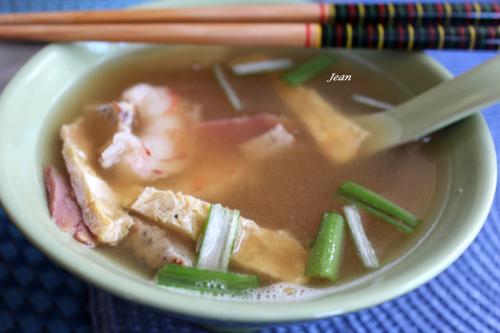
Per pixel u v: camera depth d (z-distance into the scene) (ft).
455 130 1.06
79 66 1.17
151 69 1.23
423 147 1.09
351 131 1.13
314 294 0.93
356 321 1.01
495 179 0.96
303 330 1.01
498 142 1.18
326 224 1.01
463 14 1.16
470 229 0.91
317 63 1.24
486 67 1.04
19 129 1.01
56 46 1.12
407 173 1.07
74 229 0.96
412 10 1.16
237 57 1.26
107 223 0.97
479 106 1.03
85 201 0.99
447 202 1.00
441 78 1.12
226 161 1.10
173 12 1.16
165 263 0.95
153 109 1.15
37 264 1.04
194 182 1.07
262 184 1.07
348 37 1.16
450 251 0.89
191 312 0.83
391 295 0.85
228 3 1.23
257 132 1.14
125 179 1.06
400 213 1.02
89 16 1.15
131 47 1.24
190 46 1.27
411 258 0.94
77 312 1.01
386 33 1.15
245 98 1.19
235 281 0.93
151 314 1.01
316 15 1.17
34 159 1.02
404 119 1.11
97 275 0.85
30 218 0.89
